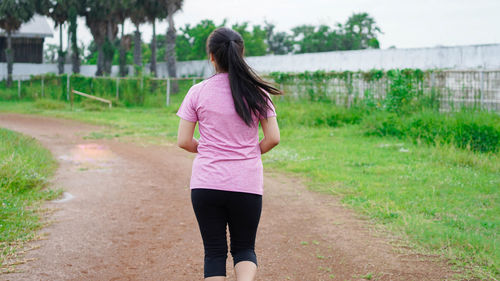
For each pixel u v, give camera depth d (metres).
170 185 7.44
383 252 4.27
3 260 3.88
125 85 28.44
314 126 15.49
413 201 6.04
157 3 38.81
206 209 2.49
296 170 8.54
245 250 2.59
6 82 41.97
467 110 12.44
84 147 11.62
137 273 3.79
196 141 2.65
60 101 28.80
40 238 4.53
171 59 36.50
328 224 5.22
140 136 14.12
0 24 42.53
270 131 2.53
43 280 3.54
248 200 2.47
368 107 16.19
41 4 43.25
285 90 19.70
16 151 8.05
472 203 6.00
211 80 2.52
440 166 8.51
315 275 3.77
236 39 2.53
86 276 3.68
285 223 5.29
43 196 6.21
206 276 2.48
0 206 5.16
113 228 5.03
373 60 29.23
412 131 11.75
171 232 4.93
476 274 3.68
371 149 10.70
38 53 50.81
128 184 7.45
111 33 43.75
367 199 6.27
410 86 14.72
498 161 8.62
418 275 3.71
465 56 25.08
